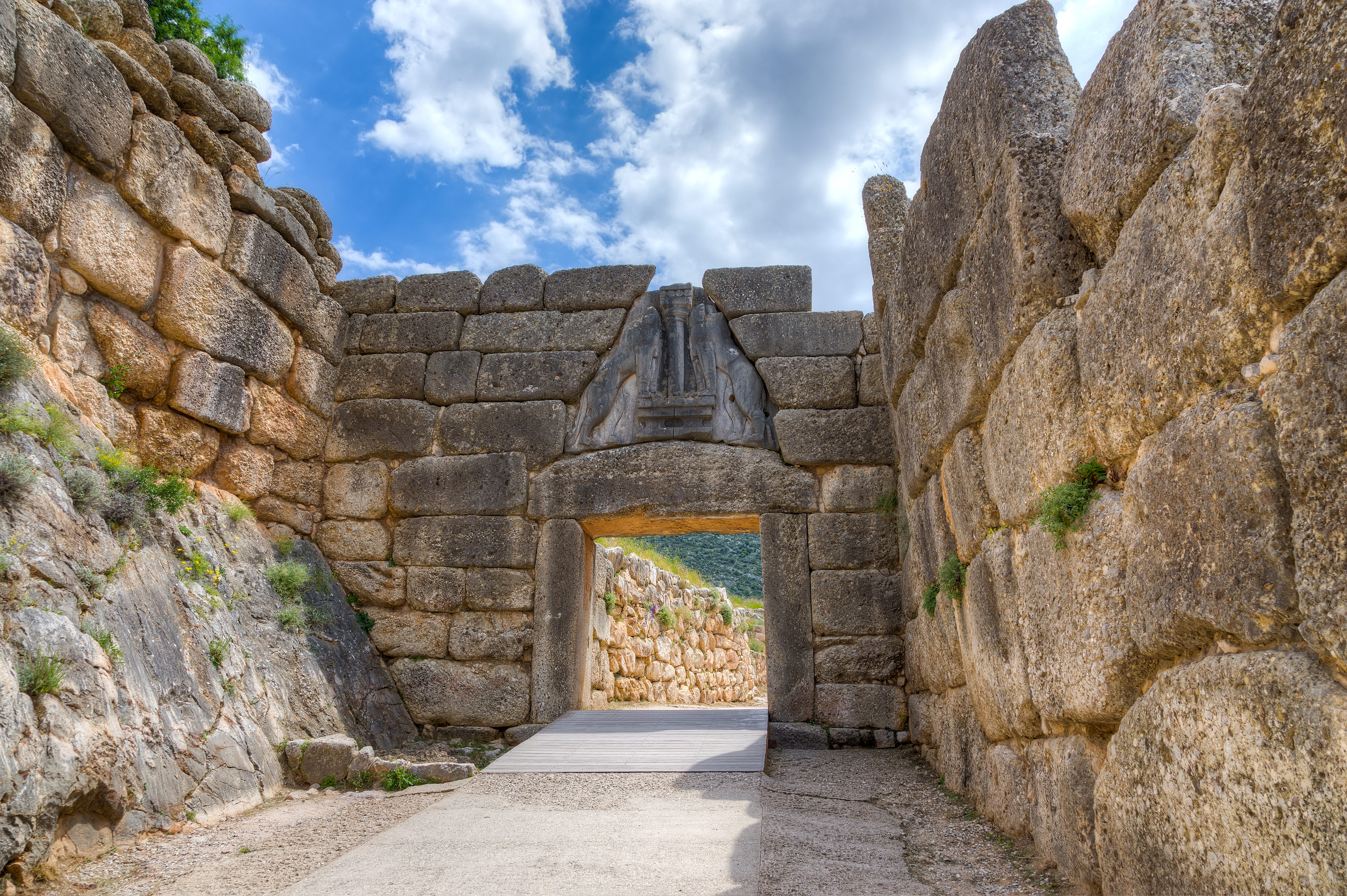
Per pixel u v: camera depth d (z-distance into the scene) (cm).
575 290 937
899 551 841
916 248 614
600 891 361
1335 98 217
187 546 660
